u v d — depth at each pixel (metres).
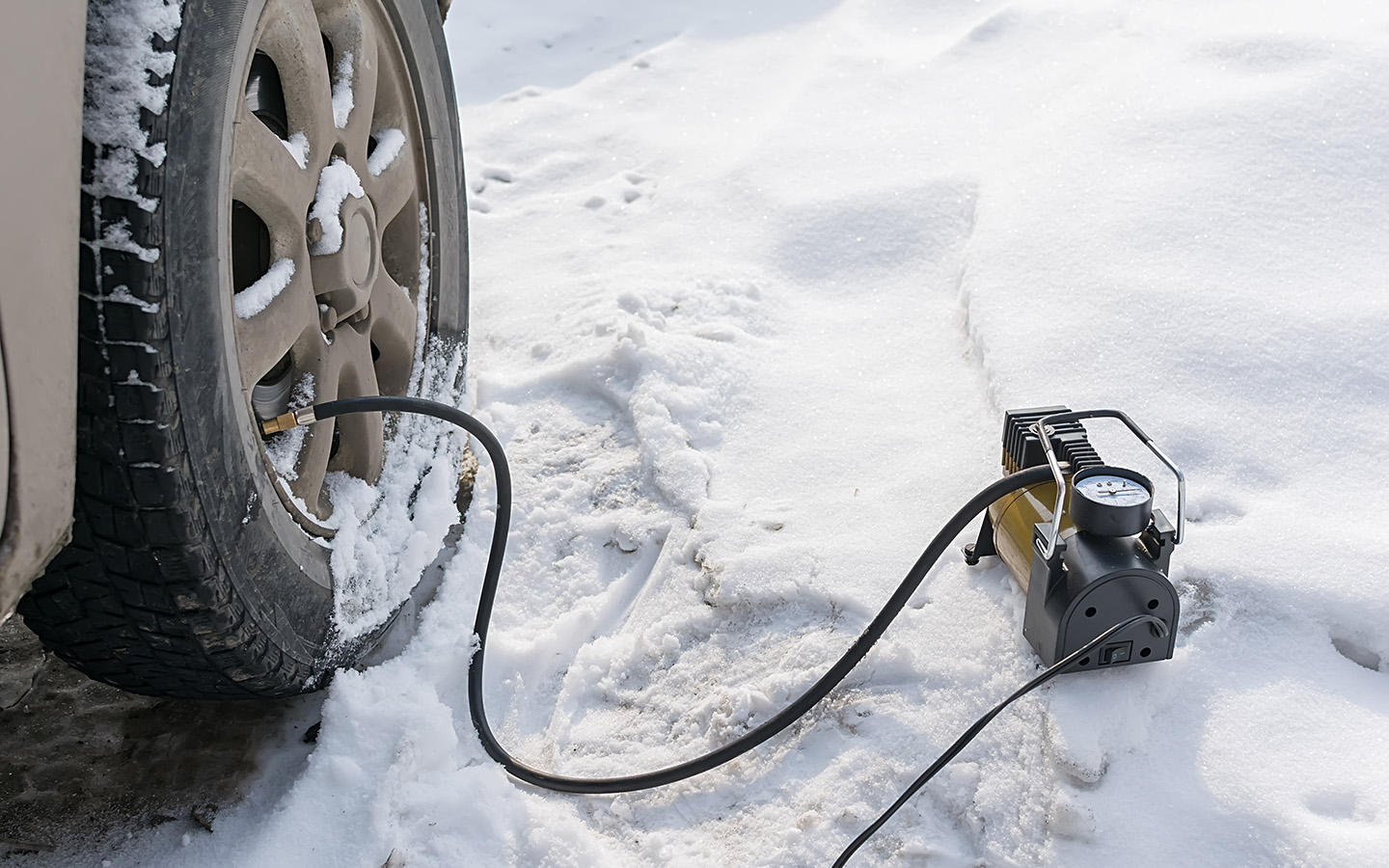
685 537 2.11
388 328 2.02
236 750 1.74
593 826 1.67
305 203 1.64
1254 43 3.11
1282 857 1.43
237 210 1.62
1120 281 2.41
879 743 1.68
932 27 4.07
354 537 1.78
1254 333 2.22
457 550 2.15
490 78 4.46
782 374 2.55
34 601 1.39
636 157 3.71
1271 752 1.55
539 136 3.91
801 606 1.93
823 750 1.70
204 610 1.38
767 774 1.69
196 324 1.30
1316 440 2.03
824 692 1.71
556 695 1.92
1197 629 1.71
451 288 2.32
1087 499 1.58
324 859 1.57
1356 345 2.17
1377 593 1.70
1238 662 1.68
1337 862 1.39
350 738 1.70
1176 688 1.65
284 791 1.66
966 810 1.58
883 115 3.53
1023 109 3.32
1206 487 1.96
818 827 1.59
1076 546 1.61
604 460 2.36
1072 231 2.61
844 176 3.24
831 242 3.02
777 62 4.17
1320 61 2.95
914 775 1.63
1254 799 1.48
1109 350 2.25
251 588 1.46
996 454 2.16
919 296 2.79
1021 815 1.54
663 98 4.05
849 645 1.83
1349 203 2.54
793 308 2.85
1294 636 1.71
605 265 3.09
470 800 1.66
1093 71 3.35
